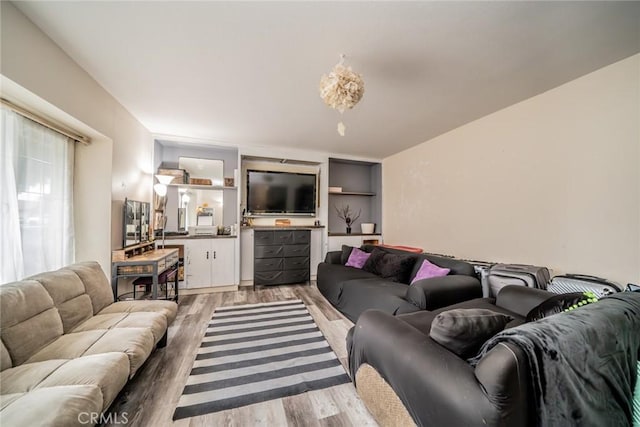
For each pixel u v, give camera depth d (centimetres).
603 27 146
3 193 155
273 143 391
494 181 272
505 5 130
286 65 186
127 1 129
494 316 106
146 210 313
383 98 237
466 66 186
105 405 108
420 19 140
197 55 175
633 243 174
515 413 71
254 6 132
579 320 89
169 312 197
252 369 175
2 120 155
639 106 171
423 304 191
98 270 202
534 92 226
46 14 139
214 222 407
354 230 511
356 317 254
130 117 275
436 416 86
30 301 134
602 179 189
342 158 460
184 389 153
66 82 175
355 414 135
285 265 406
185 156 397
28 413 87
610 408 86
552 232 220
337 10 134
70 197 217
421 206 386
